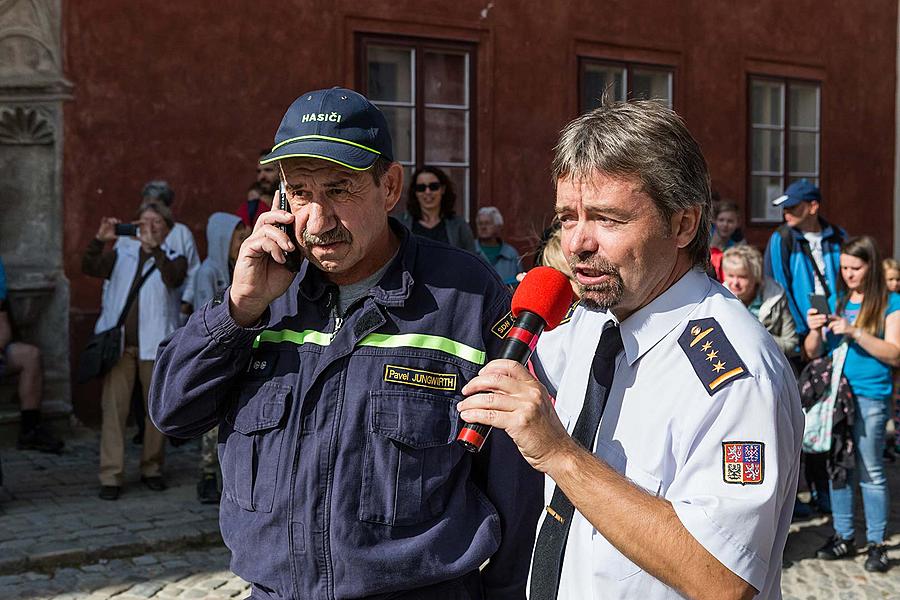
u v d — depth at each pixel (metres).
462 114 10.03
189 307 7.28
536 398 1.76
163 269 6.53
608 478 1.74
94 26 8.06
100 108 8.12
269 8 8.80
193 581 5.20
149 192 6.93
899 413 7.74
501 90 10.15
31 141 8.01
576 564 1.91
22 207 8.05
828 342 5.52
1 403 7.78
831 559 5.57
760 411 1.72
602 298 1.82
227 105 8.63
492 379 1.78
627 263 1.79
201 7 8.47
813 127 12.81
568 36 10.52
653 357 1.87
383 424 2.15
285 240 2.09
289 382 2.21
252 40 8.73
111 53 8.13
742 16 11.87
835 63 12.88
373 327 2.20
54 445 7.48
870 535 5.44
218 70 8.58
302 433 2.18
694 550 1.68
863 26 13.12
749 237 12.10
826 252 6.88
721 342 1.80
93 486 6.62
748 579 1.68
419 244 2.33
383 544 2.14
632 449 1.85
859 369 5.39
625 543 1.72
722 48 11.72
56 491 6.49
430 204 7.62
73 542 5.48
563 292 1.98
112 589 5.05
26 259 8.07
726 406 1.74
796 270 6.77
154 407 2.29
